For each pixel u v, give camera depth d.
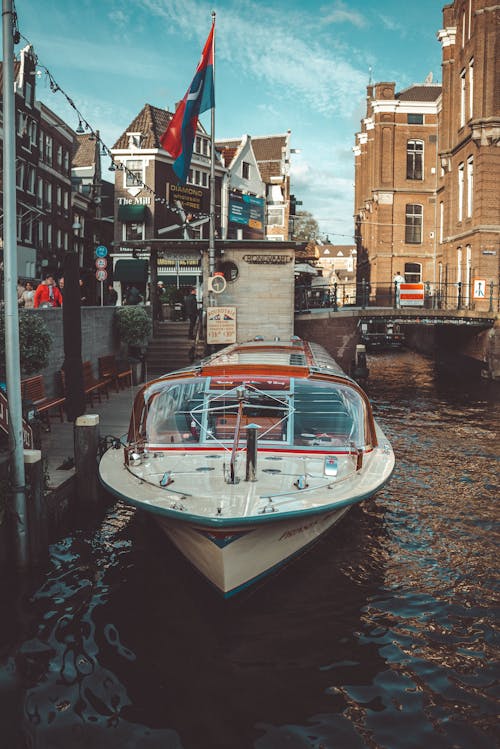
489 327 28.02
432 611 7.20
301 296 30.86
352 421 8.49
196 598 7.16
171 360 21.86
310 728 5.34
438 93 49.16
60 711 5.54
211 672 6.08
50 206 40.91
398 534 9.41
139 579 7.89
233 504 6.54
